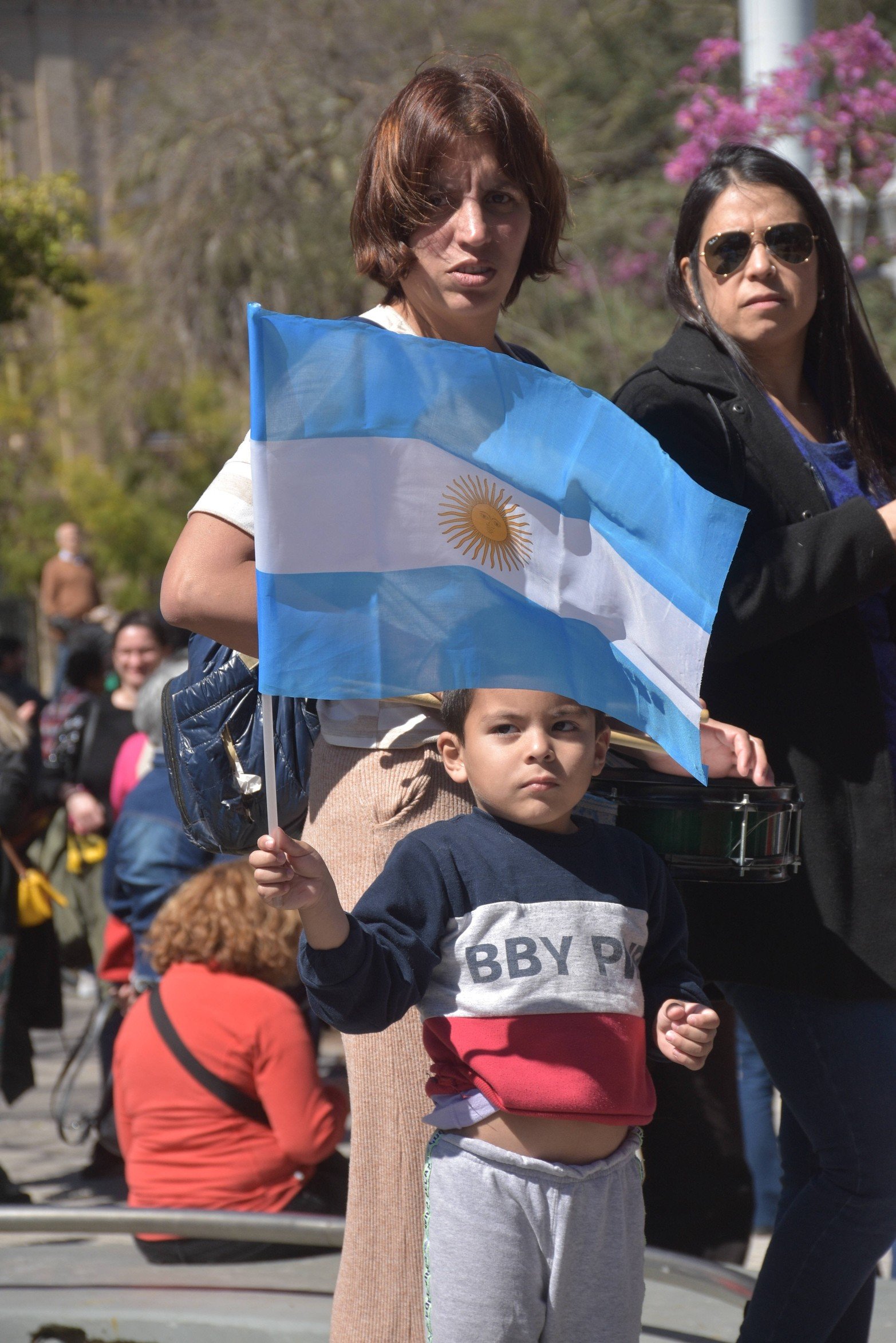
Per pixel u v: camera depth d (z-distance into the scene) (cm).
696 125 3003
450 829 686
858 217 2902
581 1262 657
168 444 7831
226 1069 1412
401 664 619
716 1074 1259
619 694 665
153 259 5750
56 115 10400
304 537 600
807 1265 797
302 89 5581
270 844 575
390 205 759
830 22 4666
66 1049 2820
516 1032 656
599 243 4794
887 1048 791
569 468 675
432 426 637
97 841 2206
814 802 806
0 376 8294
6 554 8356
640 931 689
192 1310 1155
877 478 888
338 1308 767
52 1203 1889
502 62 836
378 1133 749
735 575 781
